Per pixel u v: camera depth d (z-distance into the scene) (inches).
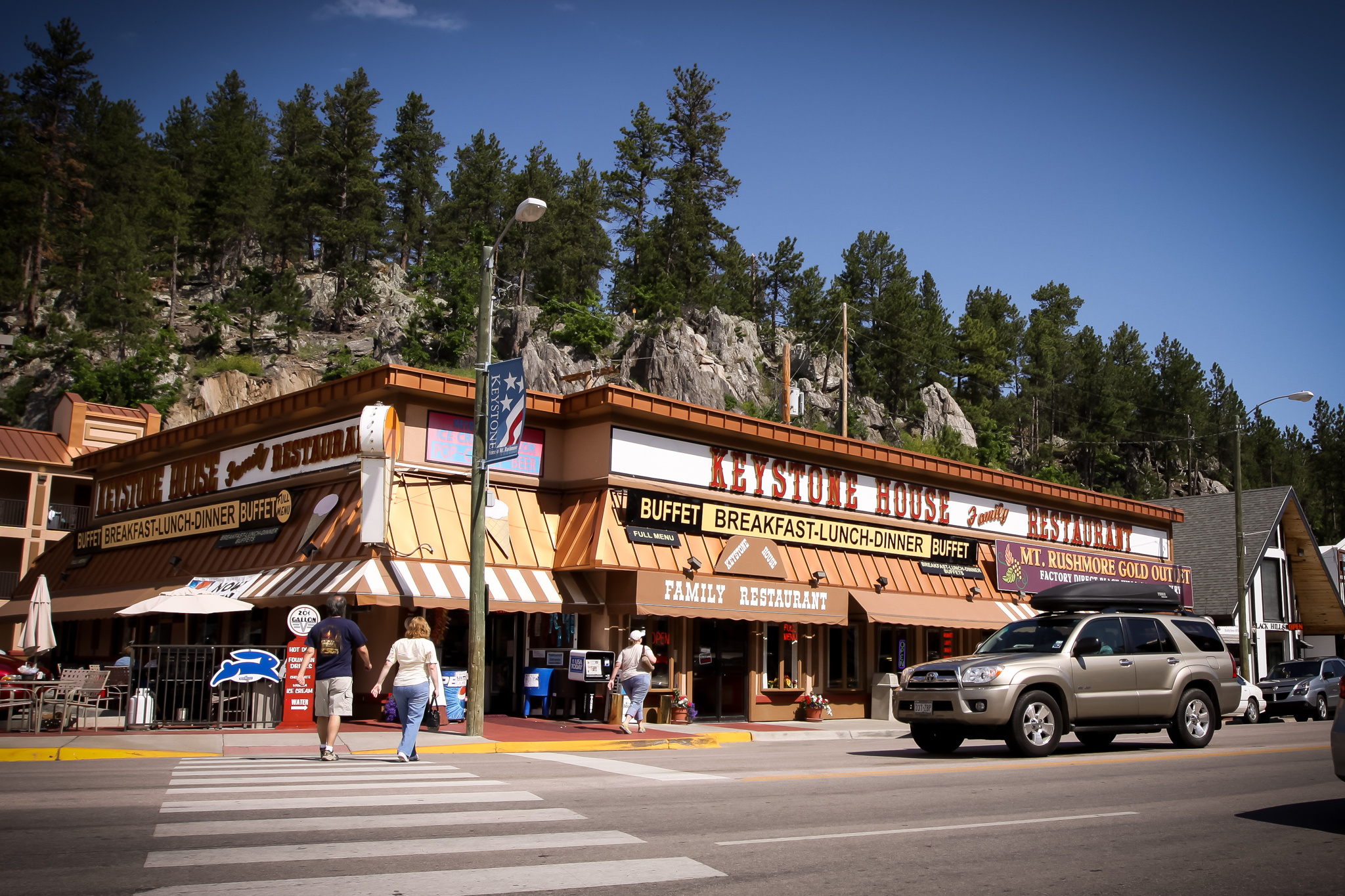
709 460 944.3
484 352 711.7
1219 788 413.4
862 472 1082.7
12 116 3799.2
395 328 4138.8
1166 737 756.0
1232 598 1686.8
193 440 1066.1
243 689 690.2
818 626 1017.5
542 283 4591.5
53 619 1120.2
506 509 850.1
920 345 5093.5
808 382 4694.9
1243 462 4785.9
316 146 4758.9
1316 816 341.1
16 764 482.6
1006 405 5339.6
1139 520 1465.3
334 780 409.4
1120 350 5374.0
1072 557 1309.1
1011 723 535.5
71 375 3189.0
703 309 4527.6
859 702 1040.2
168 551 1058.7
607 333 4212.6
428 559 779.4
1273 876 251.1
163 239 4202.8
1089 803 365.1
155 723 661.3
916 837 294.7
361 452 769.6
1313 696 1182.3
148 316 3619.6
